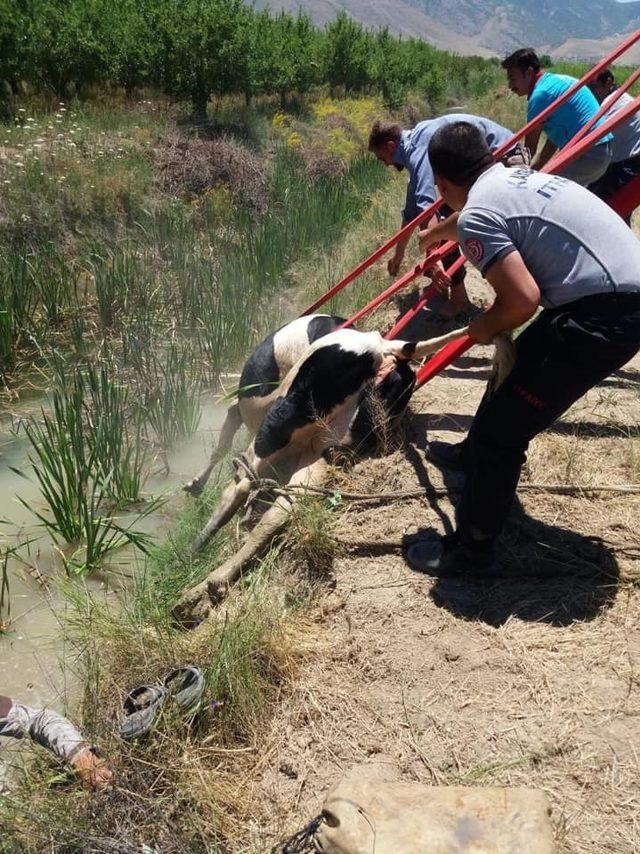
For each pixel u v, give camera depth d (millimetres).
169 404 5289
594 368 3051
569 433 4656
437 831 2213
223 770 2887
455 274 6234
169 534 4301
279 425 4012
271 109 14258
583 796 2611
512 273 2938
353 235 9133
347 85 18766
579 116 5625
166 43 12352
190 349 6398
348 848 2205
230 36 12664
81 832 2541
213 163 10445
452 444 4391
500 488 3266
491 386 3646
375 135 5934
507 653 3158
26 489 4965
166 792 2791
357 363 3990
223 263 7957
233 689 3053
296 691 3125
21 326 6699
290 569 3738
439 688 3062
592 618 3307
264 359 4367
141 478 5027
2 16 11258
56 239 8469
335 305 7055
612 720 2854
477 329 3154
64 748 2869
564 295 3018
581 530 3805
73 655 3648
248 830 2678
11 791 2840
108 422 4844
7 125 10445
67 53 11969
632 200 5328
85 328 6957
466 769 2746
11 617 3951
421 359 5730
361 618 3424
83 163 9562
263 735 3006
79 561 4270
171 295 7434
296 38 16281
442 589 3516
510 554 3658
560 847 2414
